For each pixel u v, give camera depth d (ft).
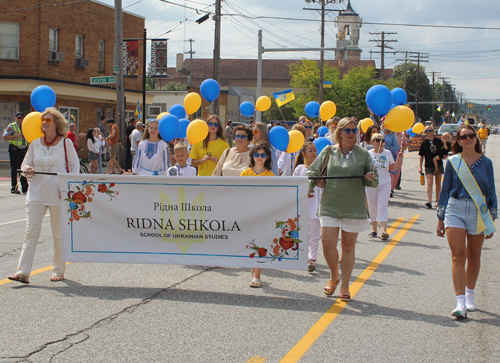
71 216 19.99
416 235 31.40
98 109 99.35
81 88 91.76
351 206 18.39
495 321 16.62
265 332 15.40
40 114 20.36
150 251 19.75
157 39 94.73
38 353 13.73
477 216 16.92
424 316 17.02
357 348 14.32
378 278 21.70
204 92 31.37
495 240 30.01
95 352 13.83
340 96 157.38
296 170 23.70
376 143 30.17
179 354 13.76
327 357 13.70
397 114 20.53
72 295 18.74
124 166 65.67
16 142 48.60
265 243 19.07
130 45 83.71
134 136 64.90
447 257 25.61
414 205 44.47
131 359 13.43
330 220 18.54
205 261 19.44
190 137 24.23
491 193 17.16
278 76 327.88
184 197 19.36
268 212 18.94
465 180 16.96
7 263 23.45
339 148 18.69
